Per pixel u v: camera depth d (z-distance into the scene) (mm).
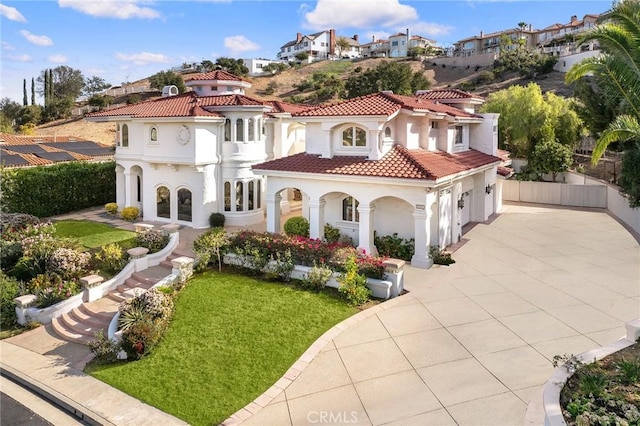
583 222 30359
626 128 17922
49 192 32906
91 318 17859
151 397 12086
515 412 10375
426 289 18141
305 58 126688
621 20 18250
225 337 14719
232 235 21703
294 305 16781
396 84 80312
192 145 27641
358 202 23516
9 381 14070
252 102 29500
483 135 31828
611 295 17391
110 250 21750
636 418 8250
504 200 39875
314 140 24797
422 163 21281
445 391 11359
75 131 77625
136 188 32375
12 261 22625
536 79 78000
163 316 15547
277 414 10859
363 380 12047
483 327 14789
